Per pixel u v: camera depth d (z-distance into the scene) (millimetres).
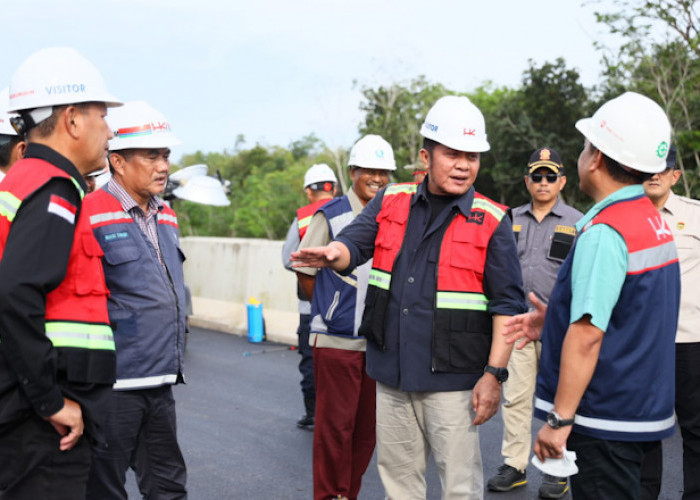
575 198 30578
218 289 11969
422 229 3271
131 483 5039
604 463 2543
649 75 24594
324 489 4289
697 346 4031
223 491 4891
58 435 2449
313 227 4457
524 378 4824
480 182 34750
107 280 3398
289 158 88062
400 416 3361
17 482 2436
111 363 2553
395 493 3443
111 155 3494
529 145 32000
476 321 3189
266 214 59188
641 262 2484
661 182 4188
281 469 5332
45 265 2301
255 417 6684
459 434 3195
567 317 2592
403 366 3232
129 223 3490
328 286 4277
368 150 4348
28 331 2268
